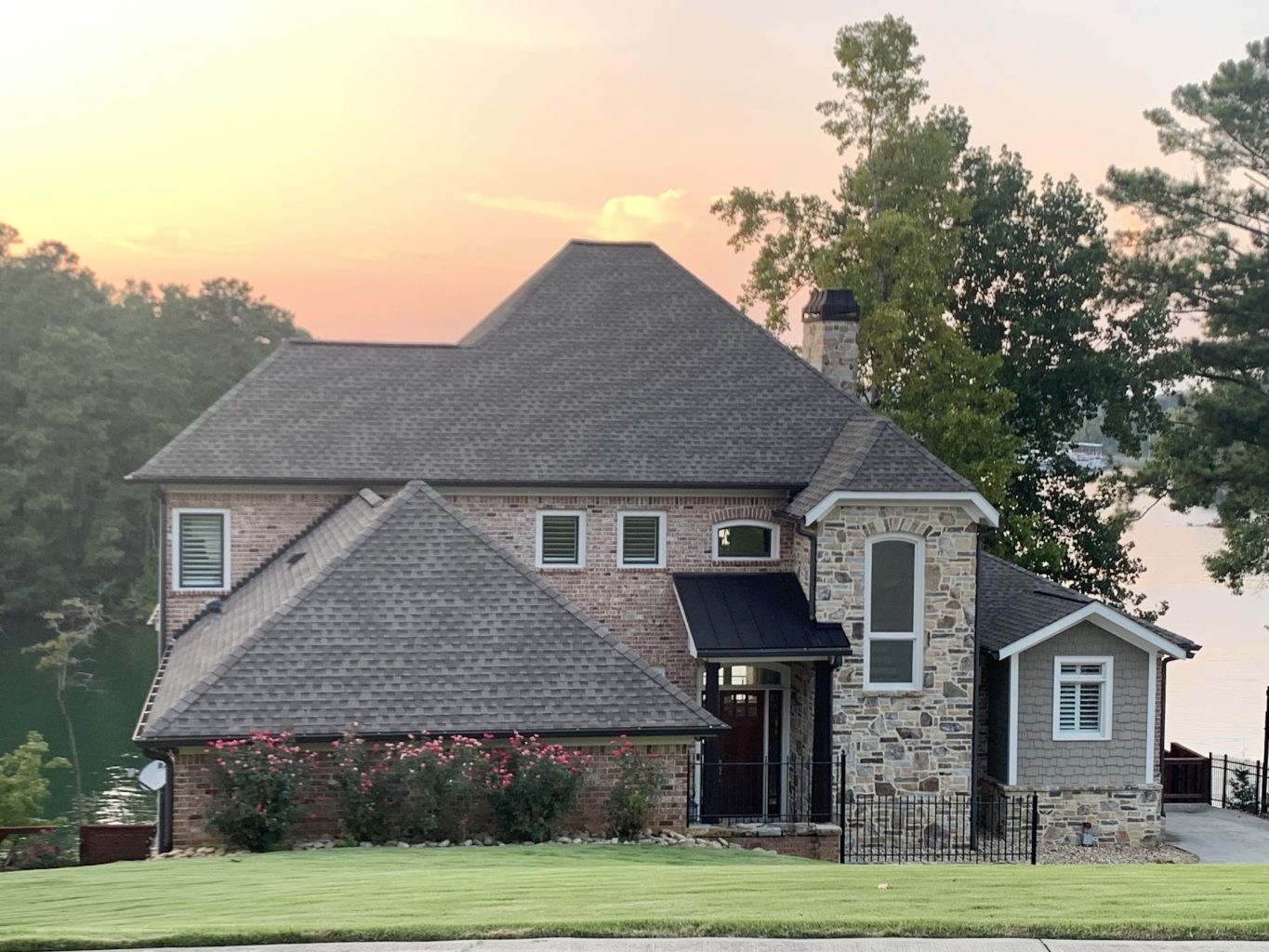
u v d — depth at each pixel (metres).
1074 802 25.09
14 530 68.88
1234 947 10.73
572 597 25.83
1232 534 48.06
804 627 24.34
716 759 24.16
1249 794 29.20
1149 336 45.62
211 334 83.81
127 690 53.50
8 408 73.44
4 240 82.00
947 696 24.47
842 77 41.47
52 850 20.27
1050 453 45.25
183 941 10.91
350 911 11.98
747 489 25.95
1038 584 28.00
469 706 18.25
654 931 11.11
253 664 18.20
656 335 29.09
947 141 40.81
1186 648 25.33
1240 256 48.69
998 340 44.88
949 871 14.93
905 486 23.97
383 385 27.41
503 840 17.67
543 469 25.73
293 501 25.89
